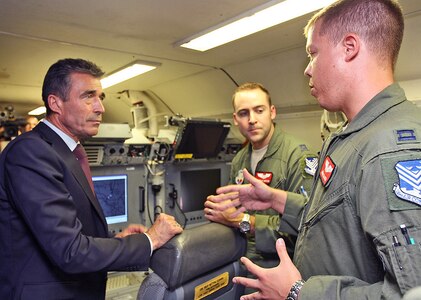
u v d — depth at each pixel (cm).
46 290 114
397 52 81
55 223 104
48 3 185
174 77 379
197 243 86
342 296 64
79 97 133
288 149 183
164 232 118
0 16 202
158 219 123
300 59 278
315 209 86
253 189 128
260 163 191
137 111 457
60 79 131
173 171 268
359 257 73
